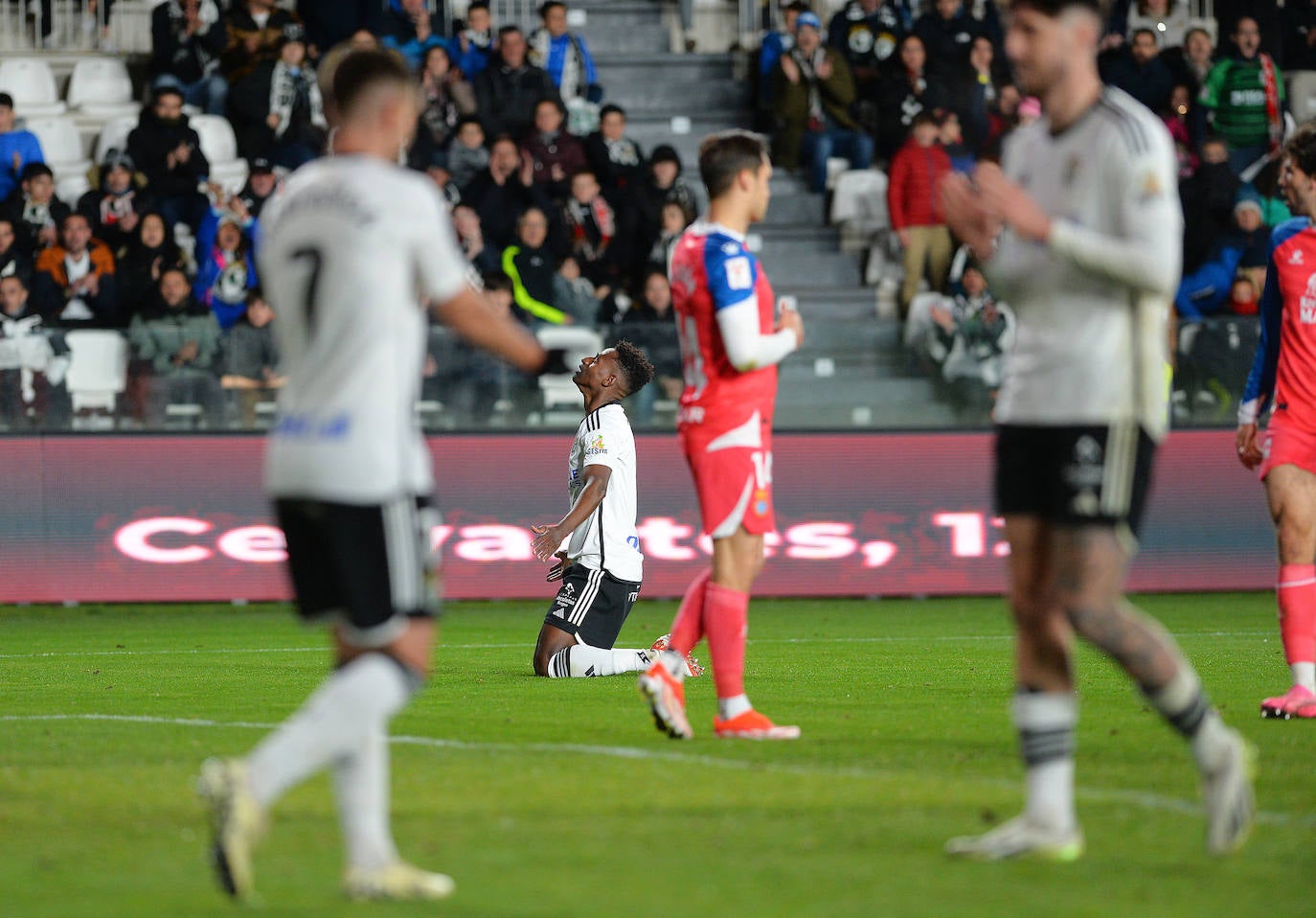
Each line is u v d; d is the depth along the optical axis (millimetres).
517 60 55844
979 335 48469
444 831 13914
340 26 57969
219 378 46469
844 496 48344
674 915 11039
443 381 47031
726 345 18453
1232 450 48781
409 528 11734
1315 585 21547
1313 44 64312
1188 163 55312
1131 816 14469
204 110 58125
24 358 45688
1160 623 40562
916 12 63250
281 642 37219
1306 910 11172
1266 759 17938
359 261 11578
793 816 14523
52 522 45906
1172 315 49281
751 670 29234
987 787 16000
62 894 11797
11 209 50500
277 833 13992
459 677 28312
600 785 16125
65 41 63188
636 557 28547
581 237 51781
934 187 51688
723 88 64375
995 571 48750
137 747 19234
